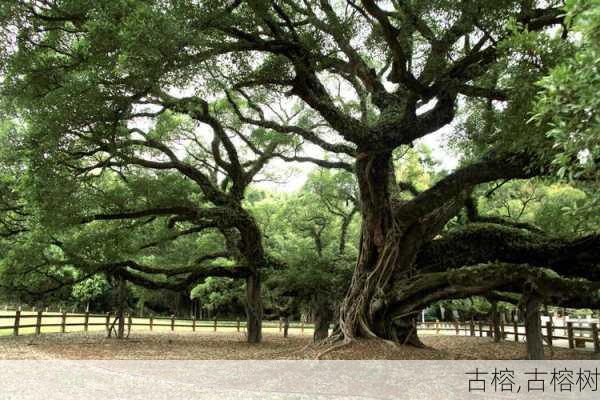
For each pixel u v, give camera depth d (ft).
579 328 56.03
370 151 36.40
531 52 19.27
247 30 34.35
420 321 121.80
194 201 61.46
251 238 61.87
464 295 41.14
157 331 84.99
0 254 60.90
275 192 116.88
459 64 31.14
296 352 42.14
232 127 65.51
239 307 129.59
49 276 61.72
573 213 14.14
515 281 40.01
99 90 31.68
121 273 64.39
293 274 58.08
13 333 64.85
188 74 29.66
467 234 45.68
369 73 42.91
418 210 41.27
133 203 51.85
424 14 30.91
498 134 31.86
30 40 34.73
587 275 42.01
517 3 28.09
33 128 39.01
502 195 63.05
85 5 30.27
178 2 29.78
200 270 64.18
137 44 26.55
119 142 45.32
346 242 84.58
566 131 11.39
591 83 10.64
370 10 27.40
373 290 43.16
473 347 58.80
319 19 35.65
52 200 39.19
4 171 48.85
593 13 9.84
